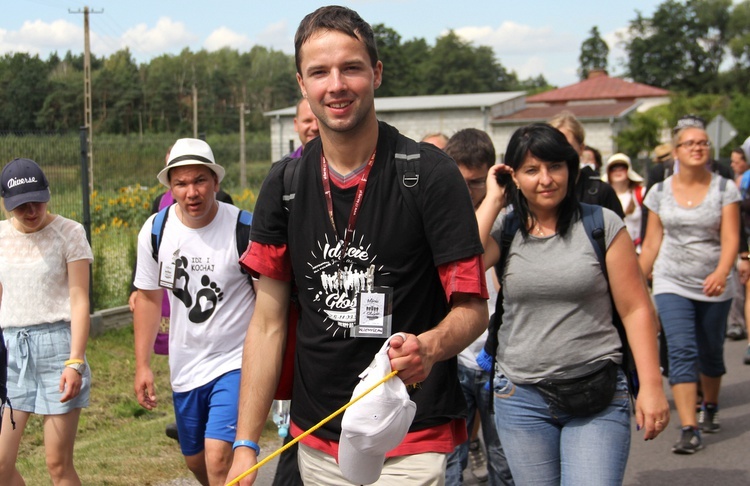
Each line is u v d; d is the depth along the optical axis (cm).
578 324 349
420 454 273
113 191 1341
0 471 428
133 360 897
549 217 358
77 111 4016
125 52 7525
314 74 258
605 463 336
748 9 8731
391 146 266
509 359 361
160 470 548
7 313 434
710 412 653
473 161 452
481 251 261
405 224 261
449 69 10931
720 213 591
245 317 434
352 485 277
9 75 3797
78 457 576
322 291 271
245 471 267
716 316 611
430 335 250
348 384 270
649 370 344
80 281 441
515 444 360
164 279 434
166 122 7125
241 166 2088
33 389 432
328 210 267
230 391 423
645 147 4162
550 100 6353
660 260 620
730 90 8431
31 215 432
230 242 431
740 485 543
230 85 8956
